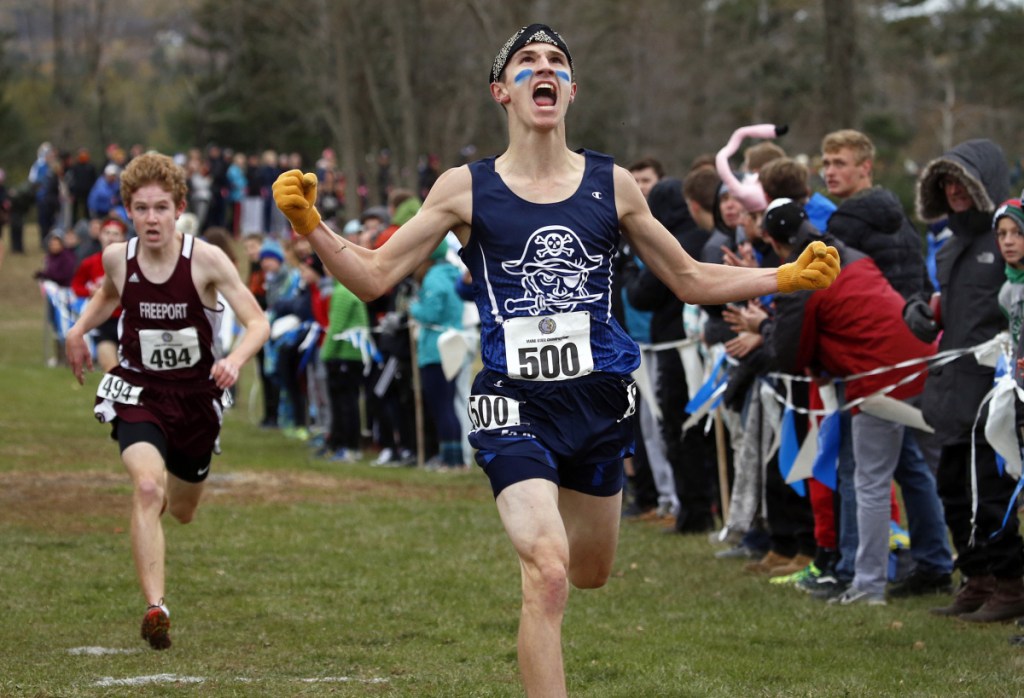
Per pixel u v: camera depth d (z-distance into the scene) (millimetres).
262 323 9938
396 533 13953
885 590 11102
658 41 69188
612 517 7211
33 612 10219
